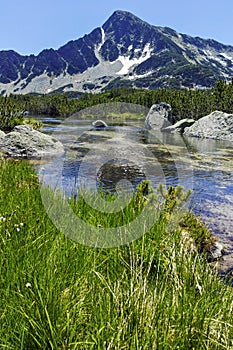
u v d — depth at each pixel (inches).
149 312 84.4
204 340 80.7
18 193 198.7
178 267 116.5
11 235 124.4
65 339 77.2
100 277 100.0
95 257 117.2
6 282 92.4
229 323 89.3
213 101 1510.8
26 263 101.7
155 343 75.3
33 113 2105.1
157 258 122.8
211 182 420.5
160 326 82.0
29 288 85.4
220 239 243.9
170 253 129.0
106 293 96.1
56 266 102.5
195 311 89.0
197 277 111.0
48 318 74.0
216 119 1069.8
